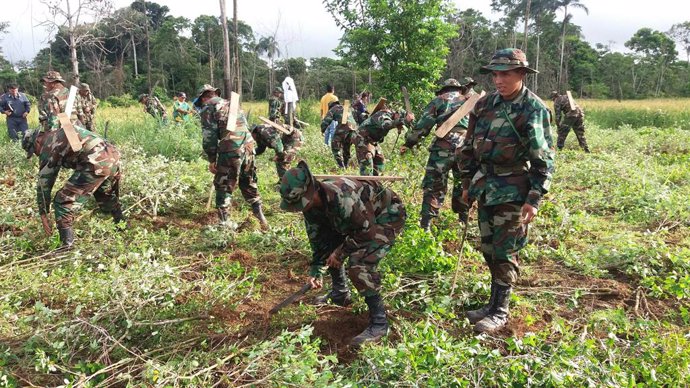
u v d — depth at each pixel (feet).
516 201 12.13
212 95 20.39
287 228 19.84
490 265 13.05
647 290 15.14
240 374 10.55
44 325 11.81
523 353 11.23
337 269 13.52
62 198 17.49
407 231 15.84
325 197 11.08
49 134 17.80
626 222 21.44
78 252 16.05
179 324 12.67
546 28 199.41
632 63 217.97
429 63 43.27
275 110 44.19
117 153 18.69
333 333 12.69
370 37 43.50
